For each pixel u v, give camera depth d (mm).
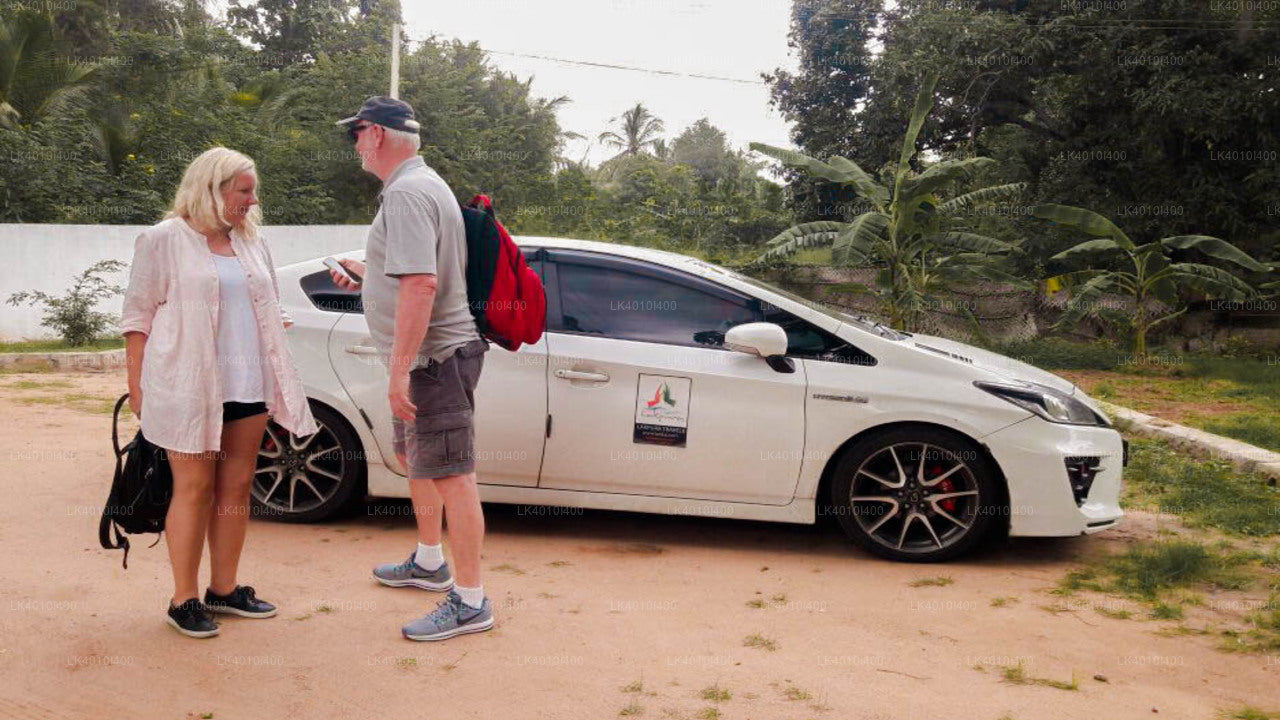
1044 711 2980
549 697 2980
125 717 2770
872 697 3049
